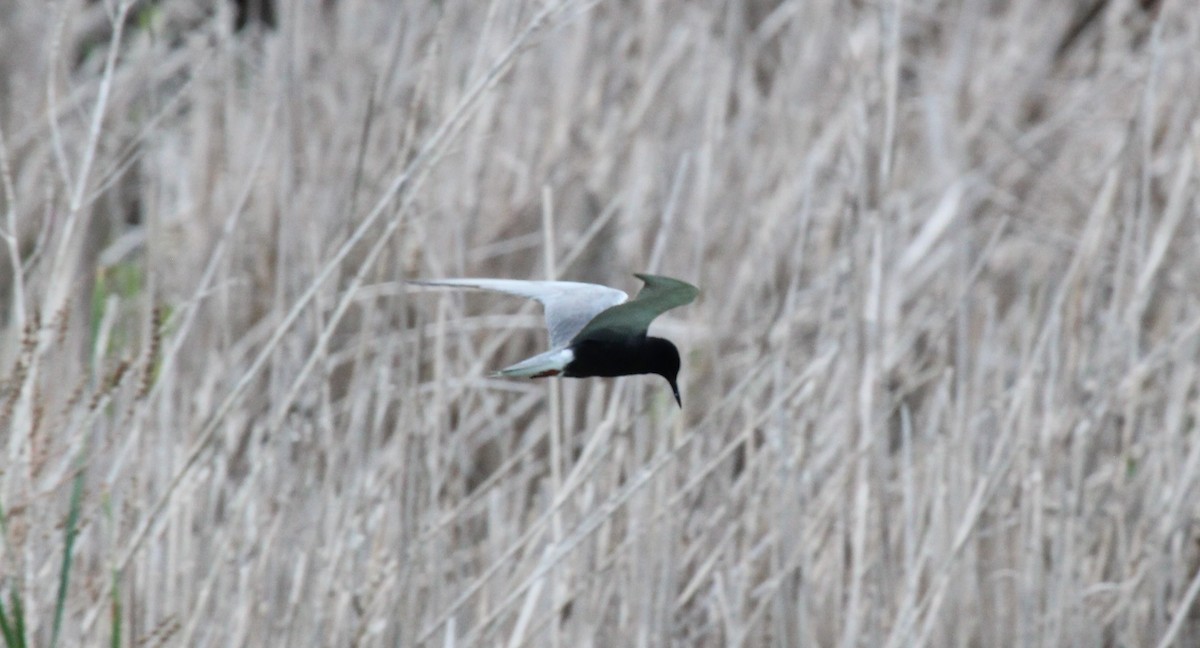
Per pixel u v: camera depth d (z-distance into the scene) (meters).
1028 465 12.62
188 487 11.09
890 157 13.15
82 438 10.08
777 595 11.40
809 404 12.49
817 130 17.66
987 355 13.38
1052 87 21.12
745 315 15.58
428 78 12.32
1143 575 12.59
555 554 10.57
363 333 11.72
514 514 12.38
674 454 10.93
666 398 14.34
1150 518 12.84
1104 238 13.99
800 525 11.73
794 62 17.83
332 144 15.74
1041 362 13.14
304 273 13.48
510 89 17.23
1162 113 18.88
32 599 9.84
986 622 12.43
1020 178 19.64
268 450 10.77
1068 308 13.90
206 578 10.74
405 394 11.50
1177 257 16.23
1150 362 13.81
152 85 13.40
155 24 17.50
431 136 12.16
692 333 15.53
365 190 14.64
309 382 11.89
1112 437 13.66
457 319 14.11
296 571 10.88
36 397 9.85
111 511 10.41
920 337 16.02
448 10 12.15
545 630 11.41
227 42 15.95
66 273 12.16
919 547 12.26
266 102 16.38
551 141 17.19
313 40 16.83
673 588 11.37
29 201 16.48
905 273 16.66
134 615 10.02
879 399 12.58
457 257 13.89
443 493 12.72
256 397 14.04
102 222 16.86
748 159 17.11
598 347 7.52
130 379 11.06
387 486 11.54
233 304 14.63
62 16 11.25
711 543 12.25
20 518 9.59
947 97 19.62
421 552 10.97
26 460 9.75
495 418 14.27
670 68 17.94
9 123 18.02
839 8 18.02
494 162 16.86
